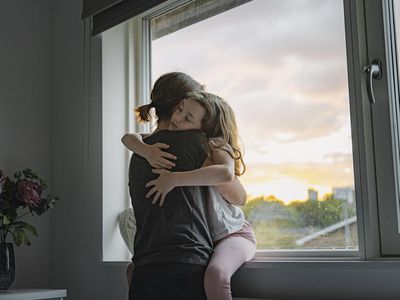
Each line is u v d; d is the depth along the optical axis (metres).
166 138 1.84
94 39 2.77
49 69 3.02
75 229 2.77
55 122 2.96
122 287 2.48
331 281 1.76
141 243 1.75
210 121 1.90
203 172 1.76
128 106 2.76
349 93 1.85
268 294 1.93
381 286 1.64
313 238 2.01
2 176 2.49
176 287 1.66
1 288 2.45
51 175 2.94
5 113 2.85
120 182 2.71
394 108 1.79
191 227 1.72
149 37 2.76
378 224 1.78
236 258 1.78
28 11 2.99
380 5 1.83
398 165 1.77
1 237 2.54
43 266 2.88
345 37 1.88
